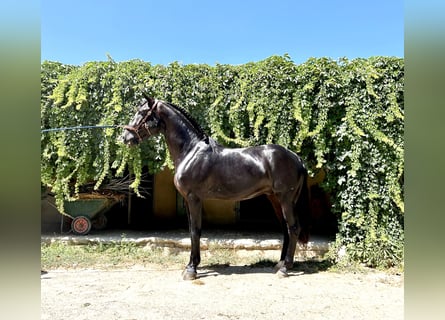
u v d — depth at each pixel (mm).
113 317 3287
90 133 6070
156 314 3371
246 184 4605
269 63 5773
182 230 7152
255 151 4711
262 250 5801
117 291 4082
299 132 5562
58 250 5805
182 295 3939
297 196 4820
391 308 3602
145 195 8336
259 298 3857
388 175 5418
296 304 3688
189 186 4590
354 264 5219
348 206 5477
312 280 4555
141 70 6133
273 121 5645
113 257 5578
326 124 5547
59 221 7676
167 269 5070
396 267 5129
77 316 3303
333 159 5703
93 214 6500
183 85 5988
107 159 5945
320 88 5559
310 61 5703
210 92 5941
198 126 4801
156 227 7512
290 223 4660
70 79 6066
